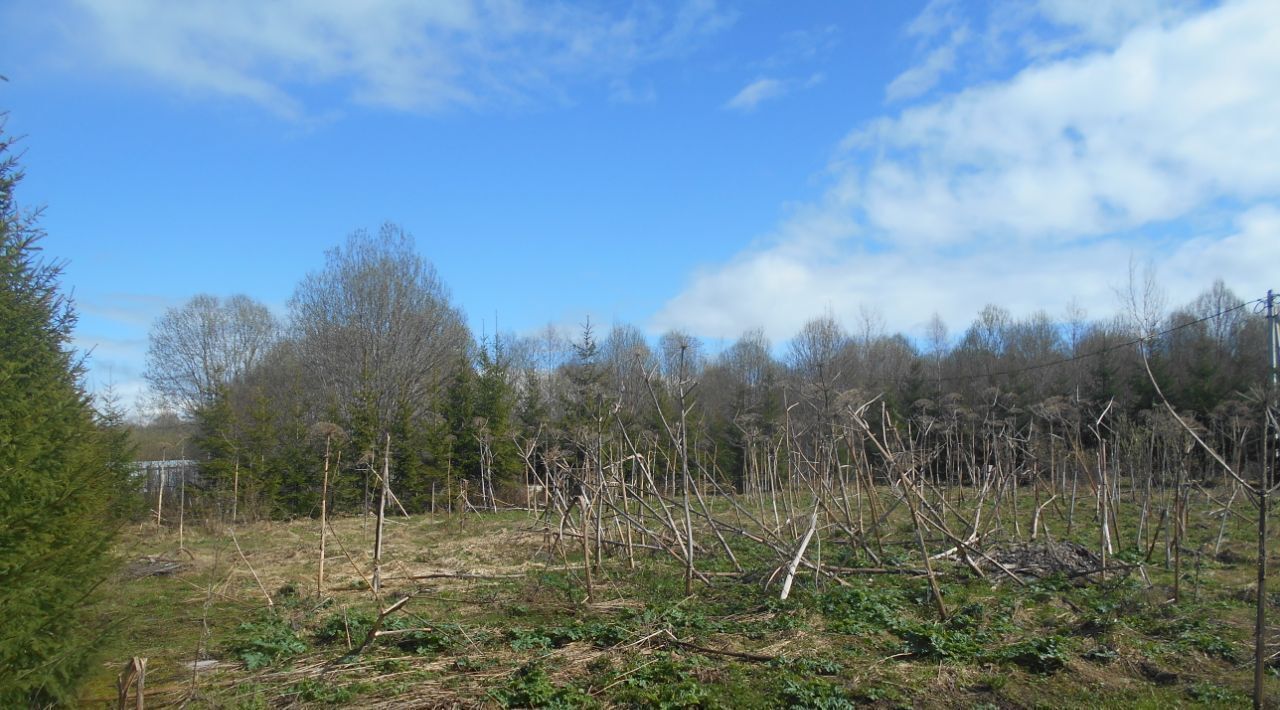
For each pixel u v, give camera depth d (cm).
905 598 1002
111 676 745
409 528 2031
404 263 3534
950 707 661
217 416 2452
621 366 2662
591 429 1541
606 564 1297
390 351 3369
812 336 3206
